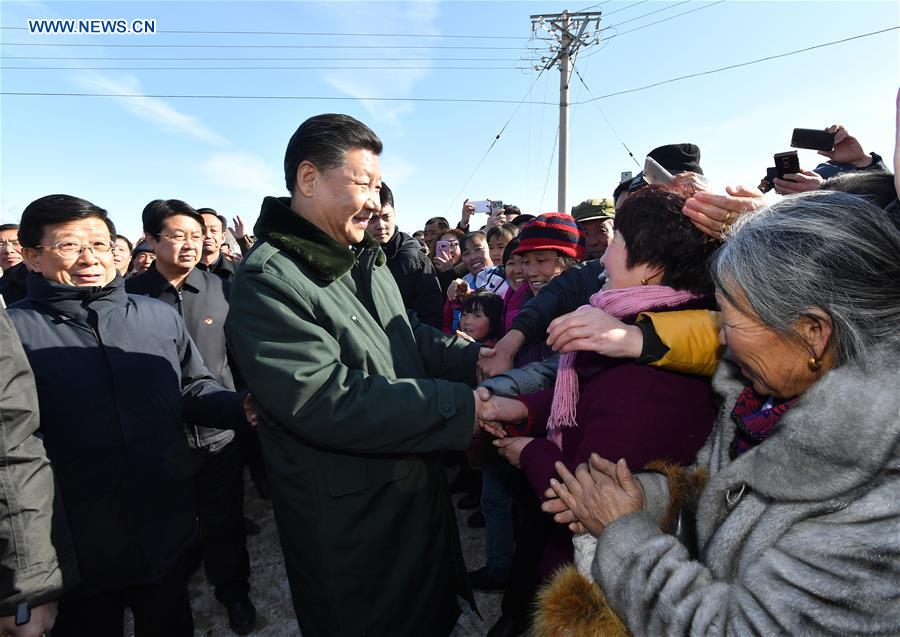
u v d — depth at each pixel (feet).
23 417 4.23
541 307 6.97
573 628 3.11
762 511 2.58
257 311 4.23
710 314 3.58
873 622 1.98
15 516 4.14
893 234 2.42
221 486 7.88
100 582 5.27
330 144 4.47
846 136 6.98
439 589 5.07
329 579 4.59
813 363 2.56
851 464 2.18
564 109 44.04
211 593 8.93
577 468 3.44
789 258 2.46
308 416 4.10
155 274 9.15
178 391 5.94
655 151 6.65
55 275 5.41
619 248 3.96
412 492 4.82
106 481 5.24
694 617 2.52
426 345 5.98
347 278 4.78
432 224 21.11
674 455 3.59
